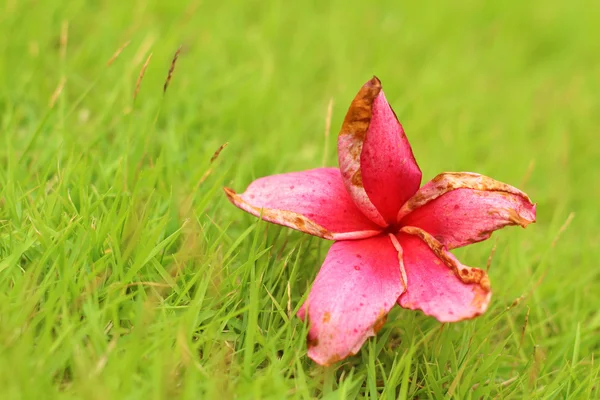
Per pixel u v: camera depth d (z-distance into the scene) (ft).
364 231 1.42
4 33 1.79
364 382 1.44
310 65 2.01
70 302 1.40
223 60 1.91
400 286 1.37
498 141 1.96
